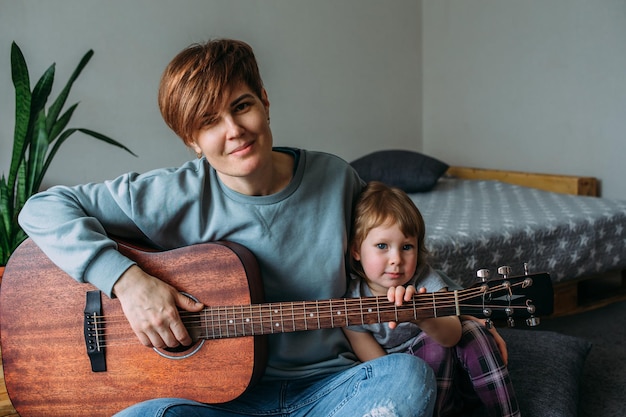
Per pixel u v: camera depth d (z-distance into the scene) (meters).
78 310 1.43
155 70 3.55
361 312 1.34
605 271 2.81
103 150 3.45
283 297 1.46
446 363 1.52
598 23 3.44
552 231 2.62
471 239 2.43
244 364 1.37
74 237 1.34
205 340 1.38
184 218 1.44
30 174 2.50
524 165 3.96
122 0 3.42
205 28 3.69
